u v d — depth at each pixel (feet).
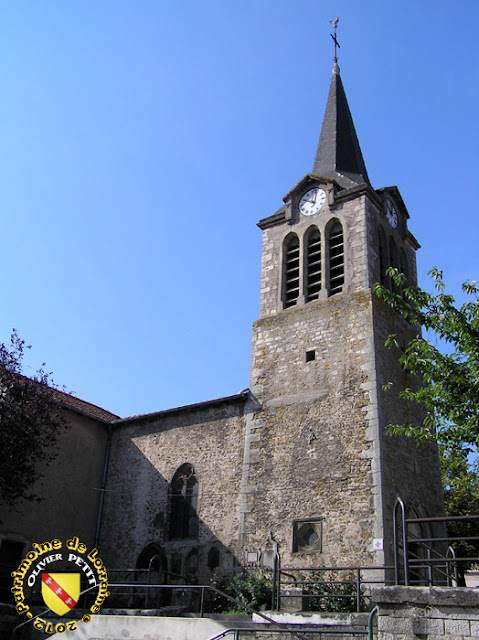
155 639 39.83
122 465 71.56
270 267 73.61
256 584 50.44
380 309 64.18
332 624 38.83
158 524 65.16
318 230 72.08
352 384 59.52
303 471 58.03
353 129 87.61
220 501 61.98
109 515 69.41
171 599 57.06
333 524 53.93
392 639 26.27
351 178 76.69
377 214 72.49
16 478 56.18
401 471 57.36
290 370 64.44
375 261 68.23
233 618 45.09
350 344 61.93
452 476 77.36
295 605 48.47
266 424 62.75
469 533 78.95
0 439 54.65
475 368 41.70
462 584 67.67
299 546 55.01
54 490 65.82
